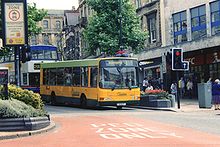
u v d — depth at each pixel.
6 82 17.69
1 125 15.82
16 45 20.30
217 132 15.90
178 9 41.53
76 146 12.38
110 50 39.09
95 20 39.38
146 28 46.56
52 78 34.41
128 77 28.84
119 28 39.09
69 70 32.00
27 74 38.31
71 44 71.00
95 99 28.53
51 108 31.20
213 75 36.91
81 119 21.36
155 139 13.70
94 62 28.97
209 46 33.84
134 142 13.01
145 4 46.69
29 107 17.34
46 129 16.61
